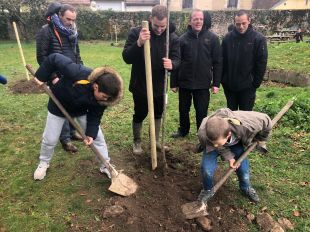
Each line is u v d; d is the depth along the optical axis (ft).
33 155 16.88
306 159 16.20
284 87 29.91
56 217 12.51
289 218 12.48
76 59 16.67
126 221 11.96
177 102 24.95
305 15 78.89
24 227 12.08
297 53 37.91
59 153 16.79
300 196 13.57
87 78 11.93
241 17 15.70
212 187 12.84
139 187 13.65
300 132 18.83
